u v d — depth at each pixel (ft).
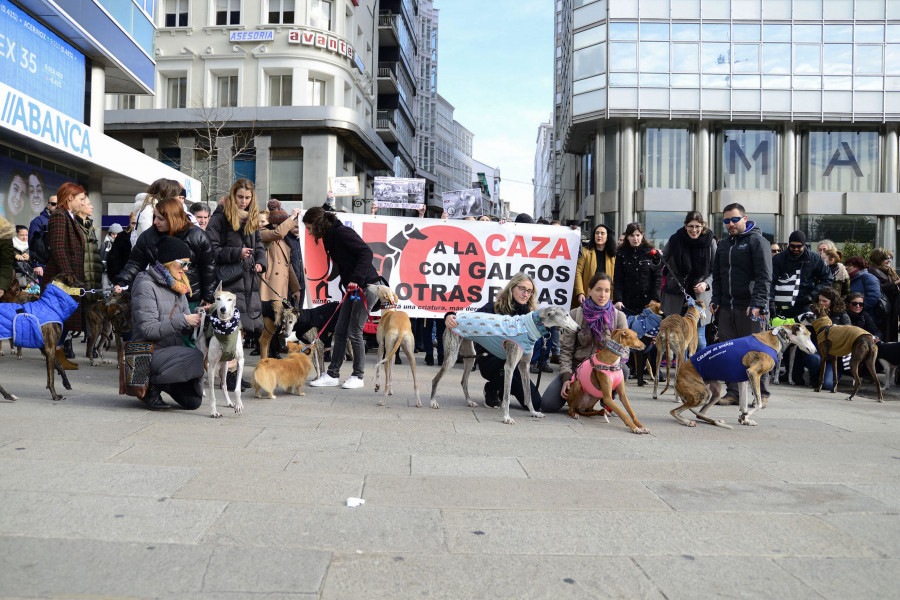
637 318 27.48
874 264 32.94
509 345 19.31
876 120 97.66
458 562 9.15
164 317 18.74
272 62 104.27
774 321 26.30
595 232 32.50
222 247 22.35
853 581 8.93
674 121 100.32
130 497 11.23
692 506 11.96
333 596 8.02
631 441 17.39
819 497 12.73
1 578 8.14
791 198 100.01
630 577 8.84
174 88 107.04
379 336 22.07
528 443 16.63
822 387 29.60
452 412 20.72
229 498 11.41
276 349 29.86
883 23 97.25
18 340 18.88
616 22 98.48
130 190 63.10
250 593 8.00
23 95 38.50
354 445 15.51
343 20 110.93
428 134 255.50
